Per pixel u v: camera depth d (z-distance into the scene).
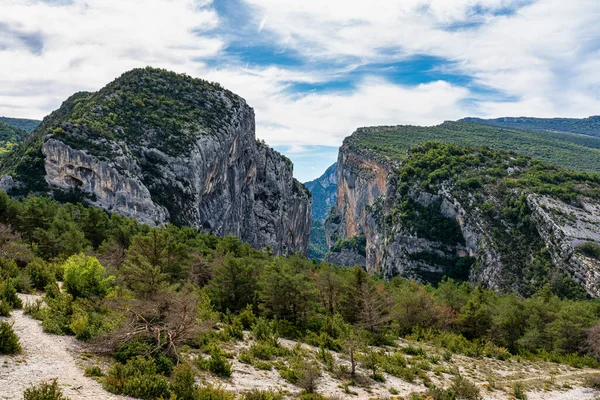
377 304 45.16
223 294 41.84
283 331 36.12
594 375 39.31
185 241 68.75
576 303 65.44
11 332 17.92
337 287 50.44
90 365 18.20
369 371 28.53
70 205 71.75
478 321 53.25
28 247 45.91
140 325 20.88
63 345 19.94
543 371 40.50
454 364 37.16
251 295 42.22
